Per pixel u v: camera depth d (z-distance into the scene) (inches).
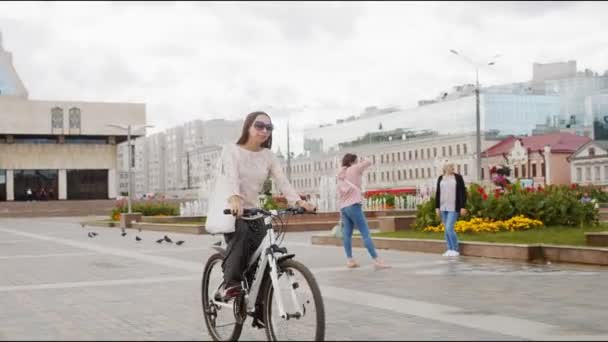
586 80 3932.1
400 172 4411.9
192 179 6732.3
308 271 215.9
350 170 486.0
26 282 436.1
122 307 327.6
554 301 326.6
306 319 216.1
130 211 1470.2
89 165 3398.1
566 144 3437.5
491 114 3764.8
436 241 589.0
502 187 807.1
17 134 3213.6
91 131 3275.1
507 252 530.6
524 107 3818.9
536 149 3442.4
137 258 602.2
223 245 754.2
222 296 246.8
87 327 278.4
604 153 3176.7
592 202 722.2
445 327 266.7
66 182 3373.5
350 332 259.4
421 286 384.2
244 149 245.6
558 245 517.7
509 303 322.0
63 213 2667.3
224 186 241.6
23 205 2738.7
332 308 313.4
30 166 3299.7
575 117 3880.4
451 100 3993.6
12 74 3954.2
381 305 320.2
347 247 493.0
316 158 5403.5
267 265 232.5
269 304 231.9
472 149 3750.0
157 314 307.1
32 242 888.3
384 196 1477.6
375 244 657.6
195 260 574.2
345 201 485.7
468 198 711.7
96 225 1498.5
